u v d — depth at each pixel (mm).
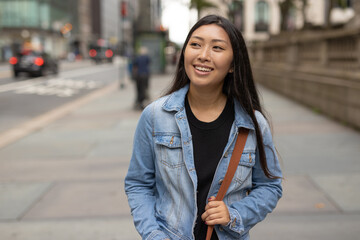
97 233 3719
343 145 6641
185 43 1694
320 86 10156
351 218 3861
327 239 3463
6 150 7188
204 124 1673
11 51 51906
